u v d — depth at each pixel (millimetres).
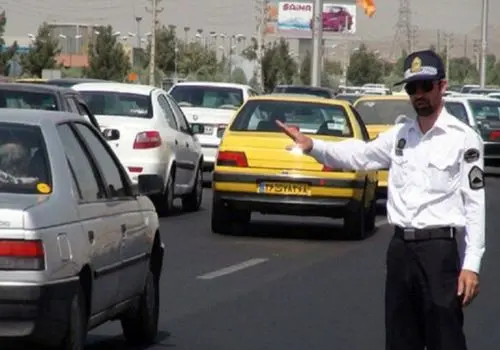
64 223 8539
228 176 18281
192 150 22859
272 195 18156
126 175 10492
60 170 8938
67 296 8453
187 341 11164
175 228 20047
